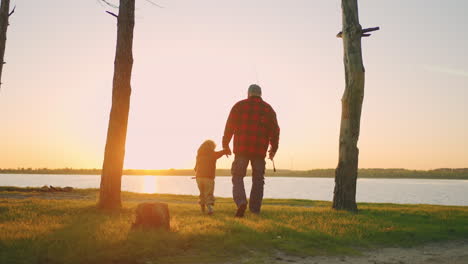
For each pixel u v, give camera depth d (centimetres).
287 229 598
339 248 542
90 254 411
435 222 814
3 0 1175
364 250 554
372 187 11912
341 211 930
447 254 551
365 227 685
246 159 748
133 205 909
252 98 765
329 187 11106
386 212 957
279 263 453
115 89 825
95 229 525
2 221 601
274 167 797
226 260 448
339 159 1013
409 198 5528
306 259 481
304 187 11131
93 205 861
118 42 835
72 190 1734
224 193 6956
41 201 987
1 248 412
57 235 476
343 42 1048
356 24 1027
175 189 9856
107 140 819
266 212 838
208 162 778
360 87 1012
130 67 842
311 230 618
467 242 641
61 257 395
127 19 840
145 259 427
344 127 1012
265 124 755
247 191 8088
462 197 5950
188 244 488
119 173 818
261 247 511
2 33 1170
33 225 549
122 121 823
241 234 541
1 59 1162
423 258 521
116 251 424
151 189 9725
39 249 411
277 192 7612
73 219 628
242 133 746
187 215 735
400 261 500
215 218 684
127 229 531
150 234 497
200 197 799
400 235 652
